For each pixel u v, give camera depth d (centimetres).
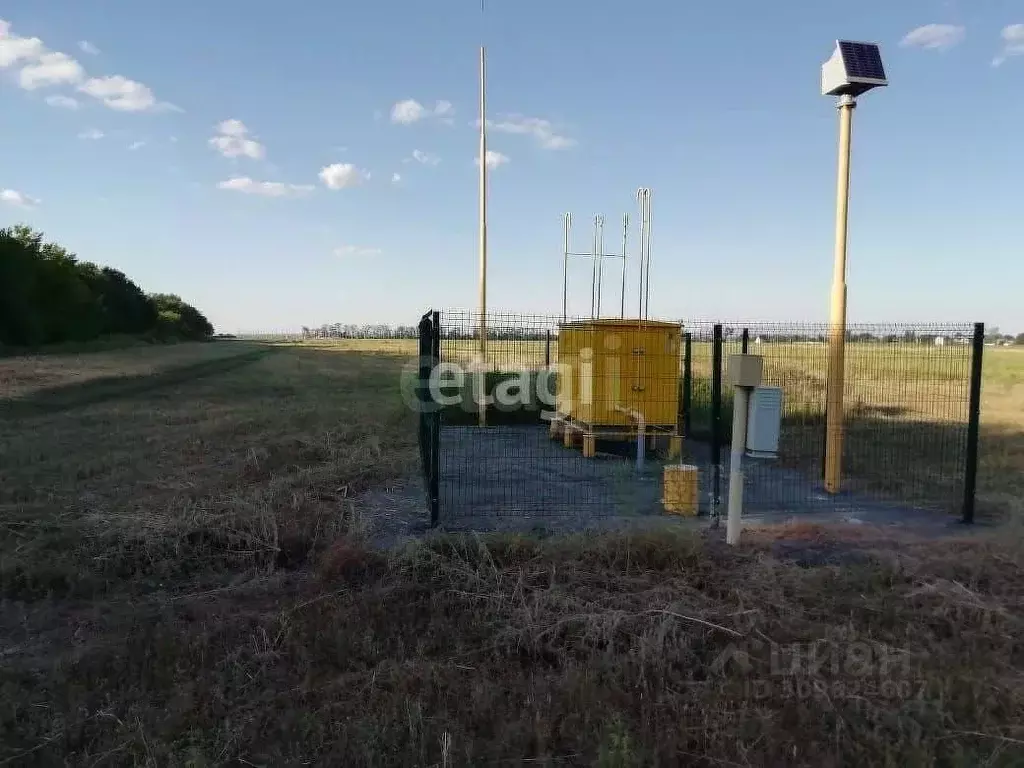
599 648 466
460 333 1073
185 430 1422
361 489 893
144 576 612
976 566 573
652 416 1084
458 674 435
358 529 670
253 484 917
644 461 1091
